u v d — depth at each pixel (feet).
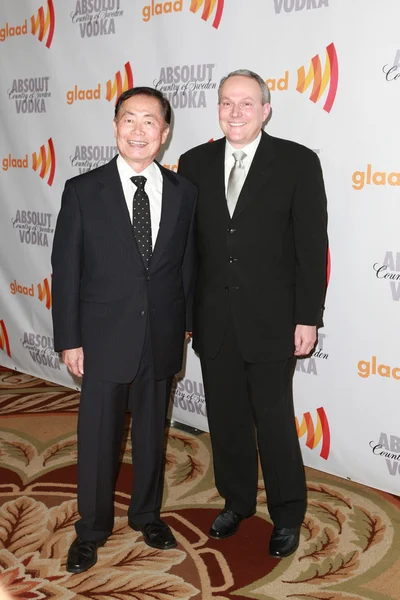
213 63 9.72
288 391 7.75
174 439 10.88
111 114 11.10
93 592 7.11
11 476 9.64
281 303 7.48
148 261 7.28
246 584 7.25
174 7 10.01
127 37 10.64
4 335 13.88
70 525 8.36
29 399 12.48
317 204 7.32
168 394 7.77
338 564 7.61
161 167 7.52
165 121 7.25
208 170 7.61
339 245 8.99
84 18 11.15
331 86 8.71
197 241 7.73
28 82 12.19
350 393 9.26
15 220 13.04
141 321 7.25
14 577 7.34
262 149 7.41
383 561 7.67
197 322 7.76
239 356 7.67
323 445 9.67
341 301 9.11
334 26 8.56
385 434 9.06
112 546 7.93
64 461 10.11
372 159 8.56
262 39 9.19
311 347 7.58
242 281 7.42
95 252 7.22
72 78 11.51
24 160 12.59
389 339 8.81
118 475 9.70
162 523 8.09
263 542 8.07
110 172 7.29
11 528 8.29
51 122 12.00
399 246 8.54
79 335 7.38
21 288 13.32
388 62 8.25
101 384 7.34
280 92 9.13
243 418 7.98
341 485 9.50
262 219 7.32
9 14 12.23
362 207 8.73
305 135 9.02
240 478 8.20
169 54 10.18
